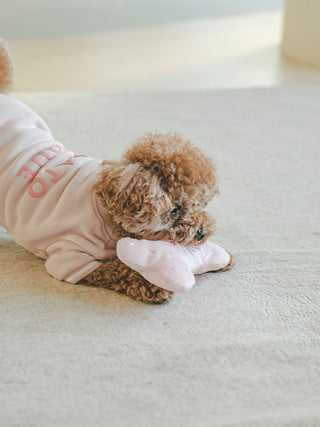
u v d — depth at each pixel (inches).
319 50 130.0
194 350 42.5
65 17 189.0
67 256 48.9
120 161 44.6
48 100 101.3
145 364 41.1
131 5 209.0
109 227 48.2
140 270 45.3
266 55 141.9
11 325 45.0
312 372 40.9
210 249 50.8
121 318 46.1
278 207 65.6
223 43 154.6
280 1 209.8
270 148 82.1
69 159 52.7
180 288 44.8
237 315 46.9
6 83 63.0
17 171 51.8
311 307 48.3
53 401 37.6
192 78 123.2
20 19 184.9
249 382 39.7
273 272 53.1
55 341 43.3
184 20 184.5
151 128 88.7
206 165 45.6
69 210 48.8
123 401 37.7
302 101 102.0
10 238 58.6
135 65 133.3
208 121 92.3
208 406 37.4
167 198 43.1
